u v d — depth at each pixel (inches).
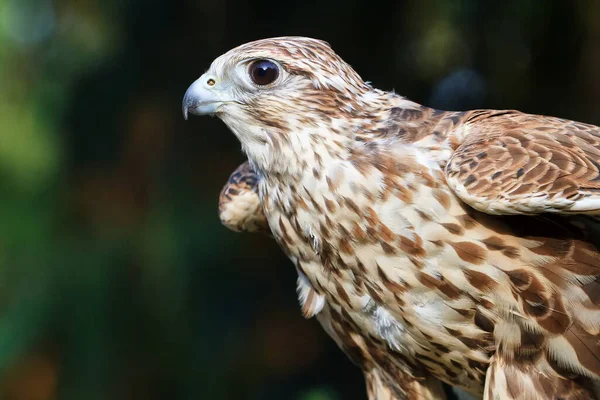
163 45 389.4
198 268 379.2
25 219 396.2
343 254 226.4
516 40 382.3
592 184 198.7
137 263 379.6
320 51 234.1
